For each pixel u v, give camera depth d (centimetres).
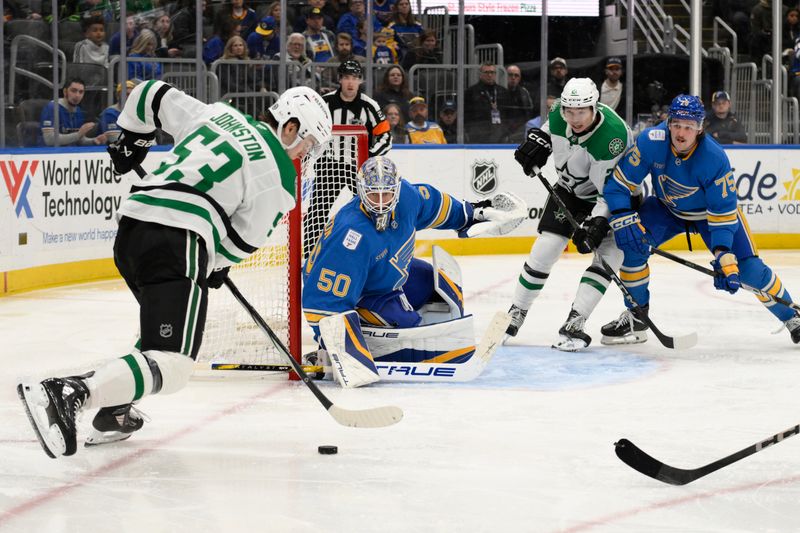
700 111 889
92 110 1675
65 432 523
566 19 2280
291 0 1916
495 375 876
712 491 561
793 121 2119
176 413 739
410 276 902
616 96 2047
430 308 908
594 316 1199
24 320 1179
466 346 865
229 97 1858
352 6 1942
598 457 627
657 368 909
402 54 1975
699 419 727
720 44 2259
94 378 549
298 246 852
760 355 969
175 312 571
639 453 568
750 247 987
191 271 577
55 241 1479
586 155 959
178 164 586
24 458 623
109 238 1584
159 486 569
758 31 2167
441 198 887
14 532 496
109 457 626
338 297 820
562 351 988
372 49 1930
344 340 819
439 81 1978
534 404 770
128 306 1290
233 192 588
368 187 800
